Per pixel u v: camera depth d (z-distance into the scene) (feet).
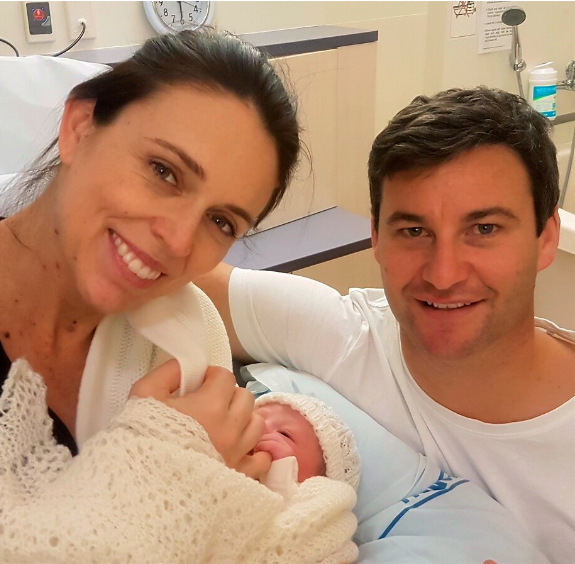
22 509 2.21
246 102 2.43
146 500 2.25
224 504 2.45
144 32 5.81
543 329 3.58
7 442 2.36
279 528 2.83
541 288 6.20
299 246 5.59
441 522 3.29
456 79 8.34
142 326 2.80
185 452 2.36
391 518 3.41
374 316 4.04
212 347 3.40
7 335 2.71
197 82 2.38
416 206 2.98
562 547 3.29
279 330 4.25
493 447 3.38
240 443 2.72
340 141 6.27
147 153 2.35
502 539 3.19
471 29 8.18
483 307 3.06
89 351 2.86
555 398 3.26
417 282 3.14
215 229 2.57
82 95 2.55
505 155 2.91
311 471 3.60
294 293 4.24
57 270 2.62
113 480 2.26
